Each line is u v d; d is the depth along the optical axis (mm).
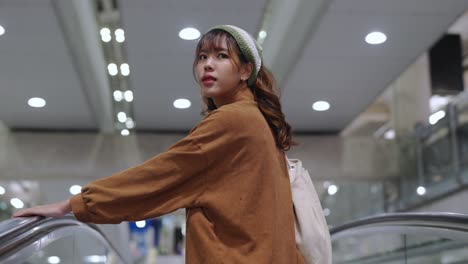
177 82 10242
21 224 1931
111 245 6242
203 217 1898
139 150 12891
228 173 1927
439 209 10453
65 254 3516
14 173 12508
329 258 2012
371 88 10422
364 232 5039
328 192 14086
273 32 9016
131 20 8133
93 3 8320
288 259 1902
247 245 1854
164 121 12422
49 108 11562
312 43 8578
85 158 12719
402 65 9375
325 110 11672
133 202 1877
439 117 10641
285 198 1980
